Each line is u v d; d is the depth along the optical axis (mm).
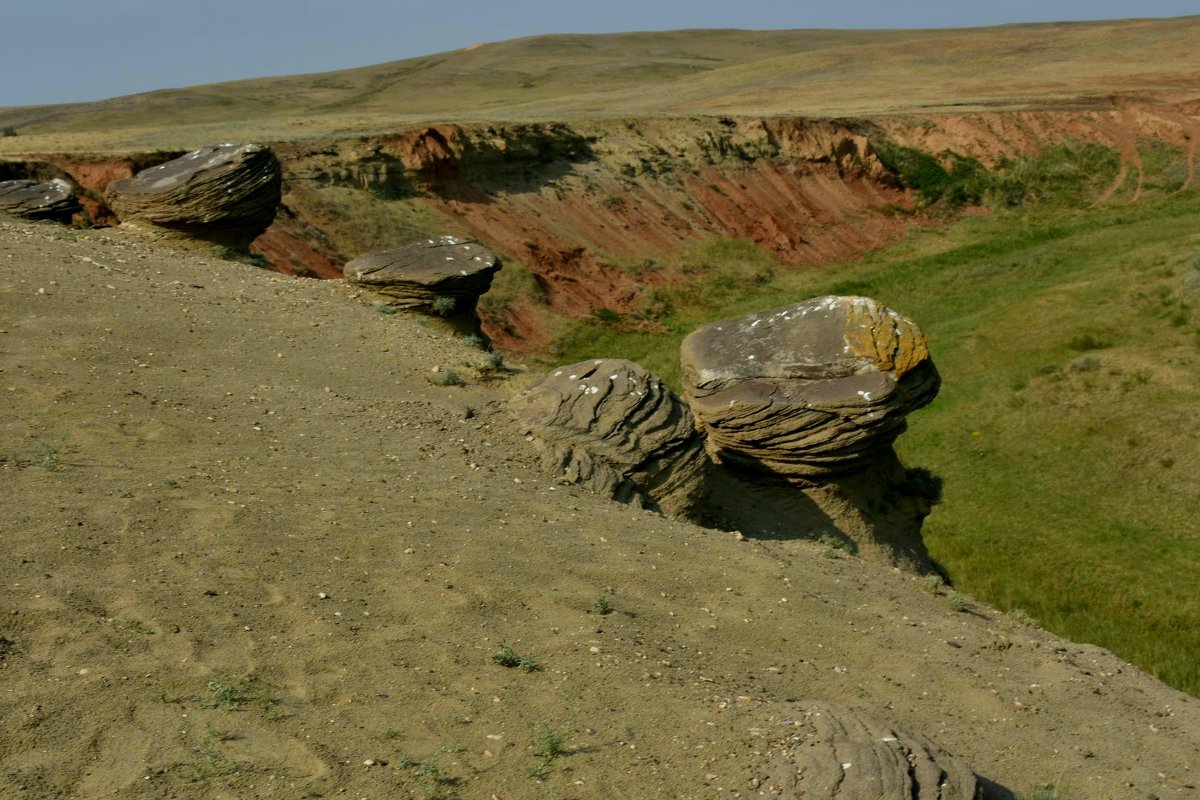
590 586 9320
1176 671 17297
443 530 9688
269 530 8805
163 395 12016
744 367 15219
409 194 42000
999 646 10797
